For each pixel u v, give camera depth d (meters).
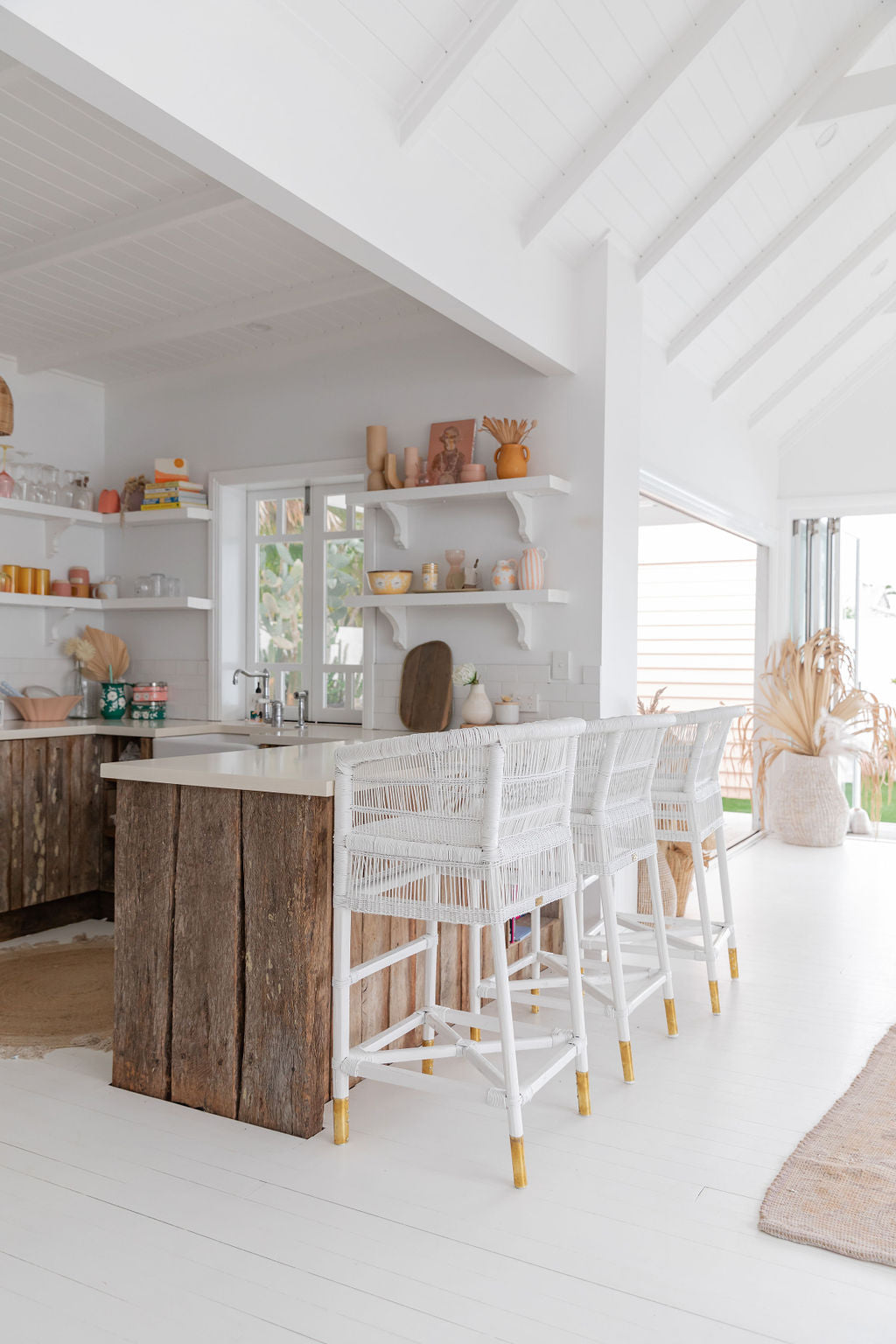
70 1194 2.31
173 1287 1.97
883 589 10.14
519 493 4.23
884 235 5.28
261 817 2.67
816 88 4.07
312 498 5.28
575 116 3.47
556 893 2.63
